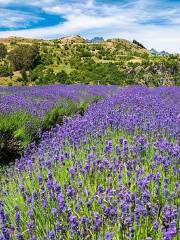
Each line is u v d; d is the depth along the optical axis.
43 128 11.86
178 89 25.78
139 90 25.41
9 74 60.34
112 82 49.19
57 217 3.62
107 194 3.87
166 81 51.06
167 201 3.83
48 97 19.05
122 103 13.40
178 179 4.60
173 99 17.38
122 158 5.27
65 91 23.19
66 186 4.33
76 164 5.26
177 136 7.00
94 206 3.80
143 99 14.88
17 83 57.19
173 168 4.70
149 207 3.55
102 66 56.62
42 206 3.85
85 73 53.84
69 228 3.49
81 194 4.21
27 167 6.32
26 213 3.90
